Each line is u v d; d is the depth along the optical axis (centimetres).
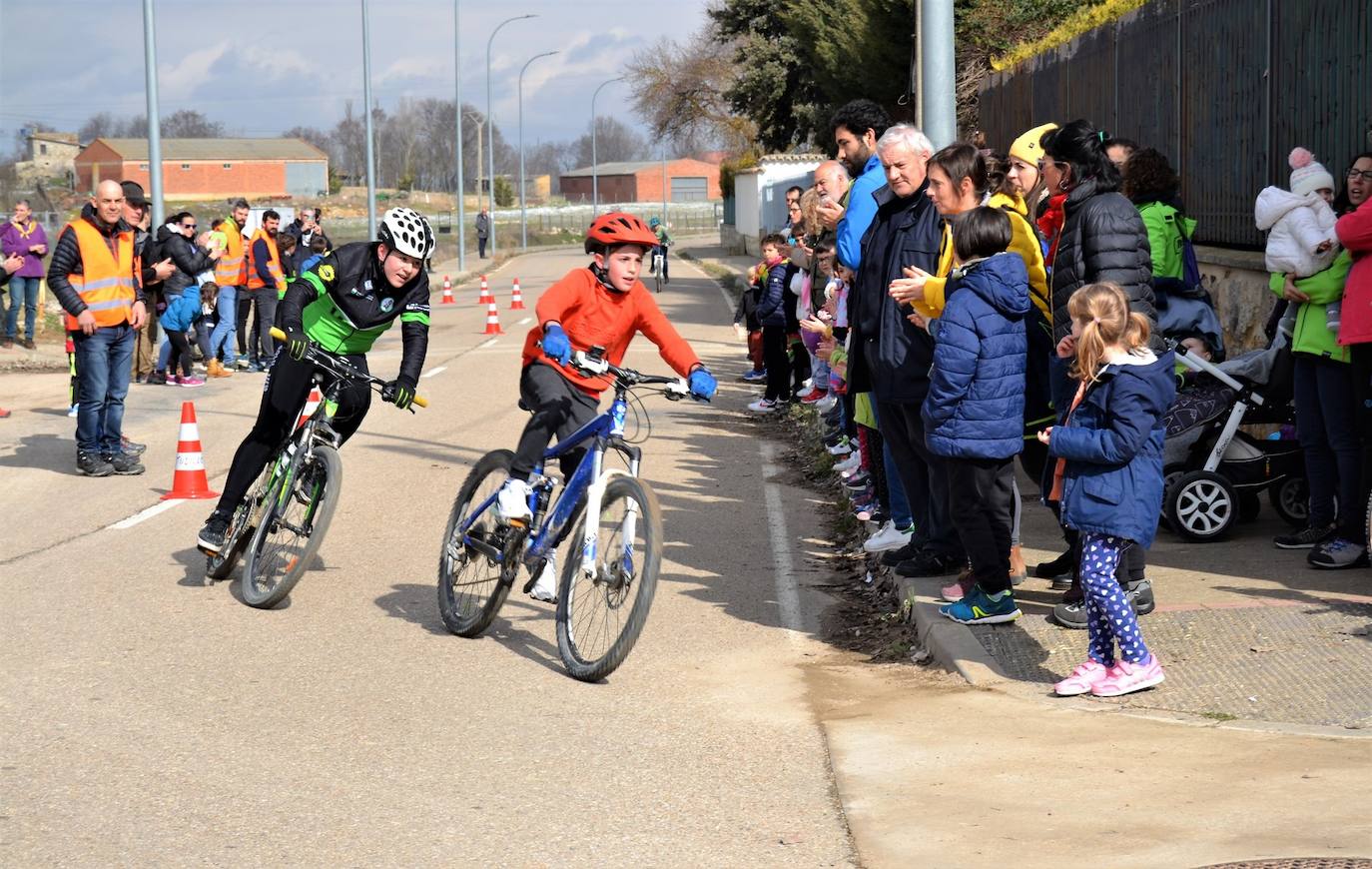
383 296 723
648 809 445
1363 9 839
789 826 428
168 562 819
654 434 1324
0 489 1050
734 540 892
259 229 1881
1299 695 520
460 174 5059
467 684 590
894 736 512
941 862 392
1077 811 422
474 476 675
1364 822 389
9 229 2105
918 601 669
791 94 4350
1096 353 536
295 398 732
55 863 402
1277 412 771
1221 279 1062
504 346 2227
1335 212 717
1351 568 693
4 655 628
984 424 606
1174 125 1159
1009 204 688
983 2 2238
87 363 1088
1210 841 386
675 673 612
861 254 716
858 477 970
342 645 650
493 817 439
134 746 506
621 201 15938
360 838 421
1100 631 553
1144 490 540
